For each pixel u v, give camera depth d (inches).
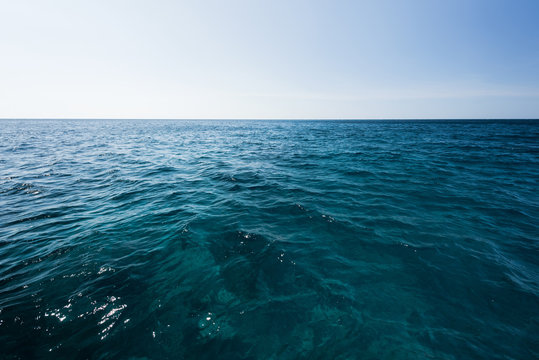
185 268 158.9
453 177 385.1
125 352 103.7
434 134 1230.3
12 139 1041.5
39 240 195.6
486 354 102.3
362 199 287.6
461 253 175.6
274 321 118.8
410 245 185.9
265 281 146.7
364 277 150.6
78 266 159.8
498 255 173.2
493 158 543.2
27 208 267.3
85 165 503.5
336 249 181.6
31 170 452.1
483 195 299.4
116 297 132.4
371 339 109.7
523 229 212.5
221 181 375.2
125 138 1153.4
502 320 118.7
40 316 118.8
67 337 109.0
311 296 134.8
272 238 196.7
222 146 843.4
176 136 1294.3
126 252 177.5
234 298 133.3
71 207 271.0
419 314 122.9
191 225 219.9
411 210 254.8
